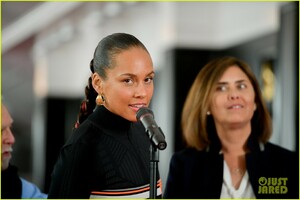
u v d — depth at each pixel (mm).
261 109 5109
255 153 4957
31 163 30516
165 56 15195
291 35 11023
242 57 14094
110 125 3393
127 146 3414
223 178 4938
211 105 5008
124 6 16297
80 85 23141
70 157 3223
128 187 3332
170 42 14930
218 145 5035
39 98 25125
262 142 5098
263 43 13031
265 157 4973
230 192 4898
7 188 4043
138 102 3244
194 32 14898
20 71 27719
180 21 14820
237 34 14227
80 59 22703
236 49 14352
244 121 4922
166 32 15086
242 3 13953
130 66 3205
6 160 3945
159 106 16125
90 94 3594
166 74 15188
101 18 17656
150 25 16172
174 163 5109
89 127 3328
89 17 17828
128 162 3373
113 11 16797
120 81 3227
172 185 5043
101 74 3311
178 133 15086
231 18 14484
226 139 5004
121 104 3258
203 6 14844
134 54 3229
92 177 3275
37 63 24781
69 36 20922
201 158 5062
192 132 5102
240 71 4996
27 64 26078
